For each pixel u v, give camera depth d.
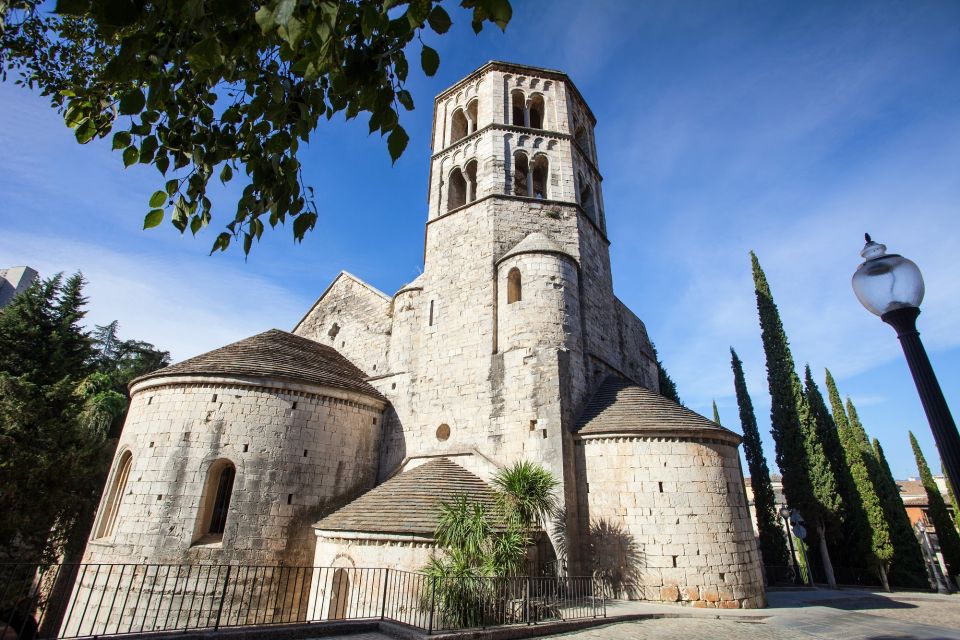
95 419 34.06
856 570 37.06
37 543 26.34
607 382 26.09
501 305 26.00
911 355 6.66
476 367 25.27
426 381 26.75
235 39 4.74
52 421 27.64
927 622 19.30
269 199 5.68
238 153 6.06
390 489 21.34
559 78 33.91
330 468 23.44
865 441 42.50
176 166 5.75
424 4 4.38
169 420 21.64
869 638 14.74
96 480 30.94
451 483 21.28
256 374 22.48
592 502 20.83
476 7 4.31
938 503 43.09
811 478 35.62
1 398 27.45
